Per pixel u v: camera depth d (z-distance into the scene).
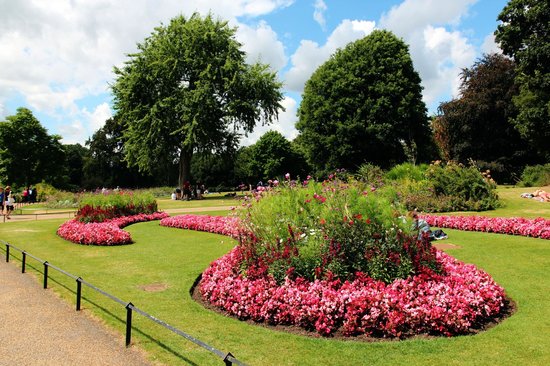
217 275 7.55
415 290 6.12
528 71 30.02
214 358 5.02
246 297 6.45
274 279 6.79
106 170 70.69
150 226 17.34
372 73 41.25
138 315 6.55
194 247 12.34
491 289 6.56
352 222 6.84
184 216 18.20
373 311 5.58
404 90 40.62
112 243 13.03
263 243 7.58
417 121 41.81
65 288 8.09
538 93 30.41
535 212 17.25
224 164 42.88
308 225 7.59
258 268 7.21
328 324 5.74
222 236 14.36
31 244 13.23
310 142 44.94
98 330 5.95
